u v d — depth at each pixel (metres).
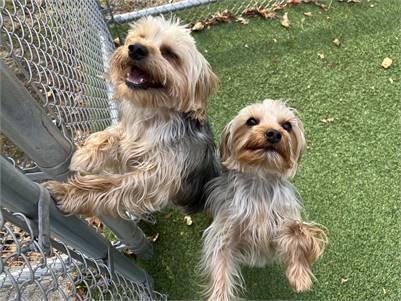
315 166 0.64
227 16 0.77
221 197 0.49
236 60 0.74
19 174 0.24
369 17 0.77
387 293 0.57
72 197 0.36
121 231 0.46
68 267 0.38
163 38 0.41
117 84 0.43
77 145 0.45
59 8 0.52
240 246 0.50
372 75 0.72
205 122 0.49
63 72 0.47
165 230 0.60
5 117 0.24
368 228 0.60
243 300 0.52
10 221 0.25
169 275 0.58
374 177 0.63
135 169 0.44
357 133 0.67
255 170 0.45
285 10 0.78
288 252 0.45
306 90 0.71
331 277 0.57
